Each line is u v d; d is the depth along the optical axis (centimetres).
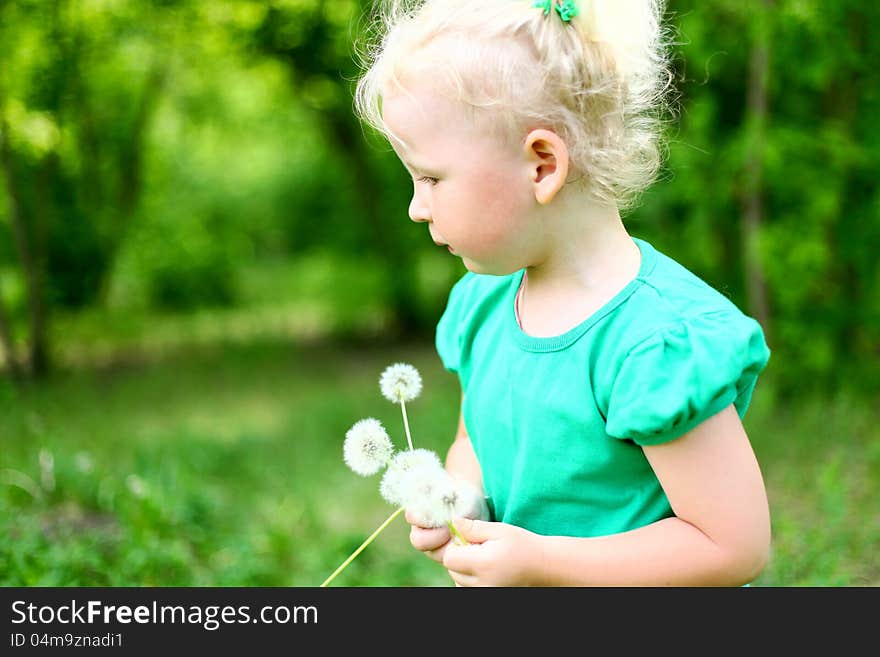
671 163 706
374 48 209
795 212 745
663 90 197
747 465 166
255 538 500
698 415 160
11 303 1145
